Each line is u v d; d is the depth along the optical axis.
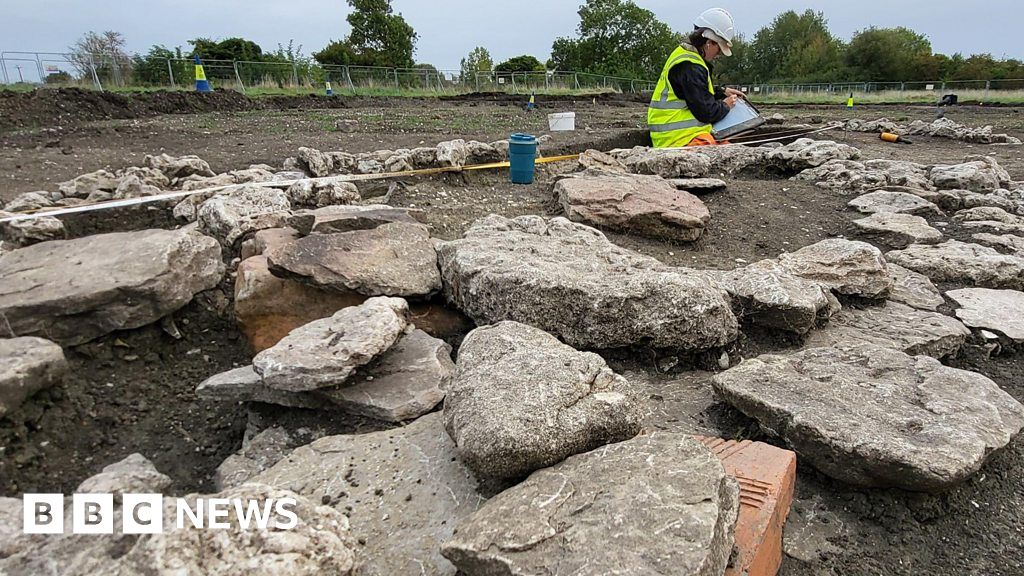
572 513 1.58
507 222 3.89
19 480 2.27
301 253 3.15
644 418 2.53
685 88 8.23
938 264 4.14
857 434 2.09
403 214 3.97
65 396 2.58
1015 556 2.01
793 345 3.13
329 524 1.57
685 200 4.89
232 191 4.18
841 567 1.94
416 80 23.78
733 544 1.62
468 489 1.96
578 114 14.53
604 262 3.32
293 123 10.27
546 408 1.92
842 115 16.31
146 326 3.01
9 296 2.73
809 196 5.98
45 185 5.13
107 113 10.43
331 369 2.40
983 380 2.48
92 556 1.39
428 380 2.62
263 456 2.36
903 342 3.11
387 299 2.87
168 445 2.55
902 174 6.29
